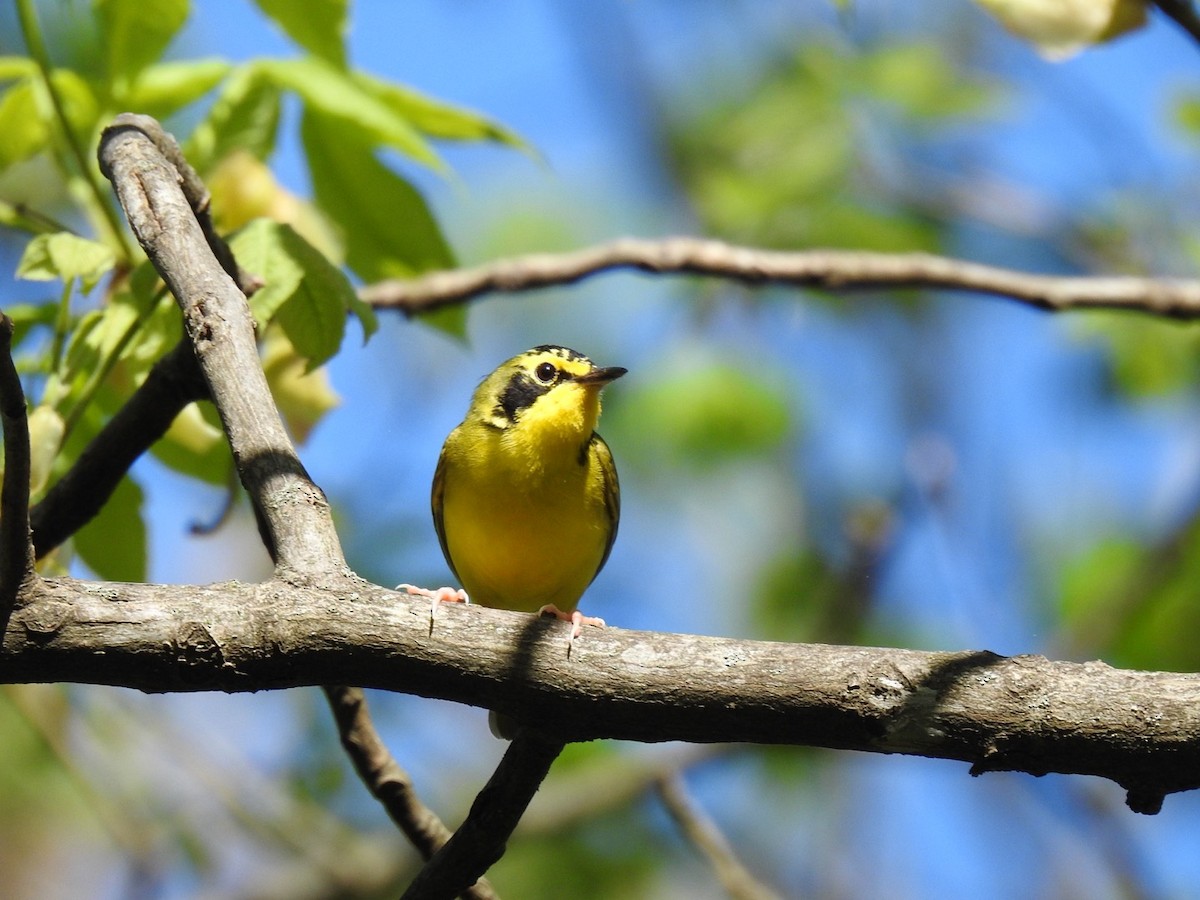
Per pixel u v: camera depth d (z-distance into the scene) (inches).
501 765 200.1
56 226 279.6
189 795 546.9
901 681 185.9
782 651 190.9
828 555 604.7
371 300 345.7
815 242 564.7
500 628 191.9
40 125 301.6
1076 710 181.5
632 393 600.4
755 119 584.7
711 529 628.7
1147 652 533.0
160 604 187.6
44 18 472.7
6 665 184.2
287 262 237.8
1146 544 559.2
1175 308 358.3
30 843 622.5
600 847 559.2
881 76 561.3
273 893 522.9
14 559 183.5
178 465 286.7
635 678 188.7
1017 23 252.8
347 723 260.1
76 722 512.7
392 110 314.8
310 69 304.2
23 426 180.1
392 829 562.3
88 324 244.7
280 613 188.1
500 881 548.4
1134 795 185.3
